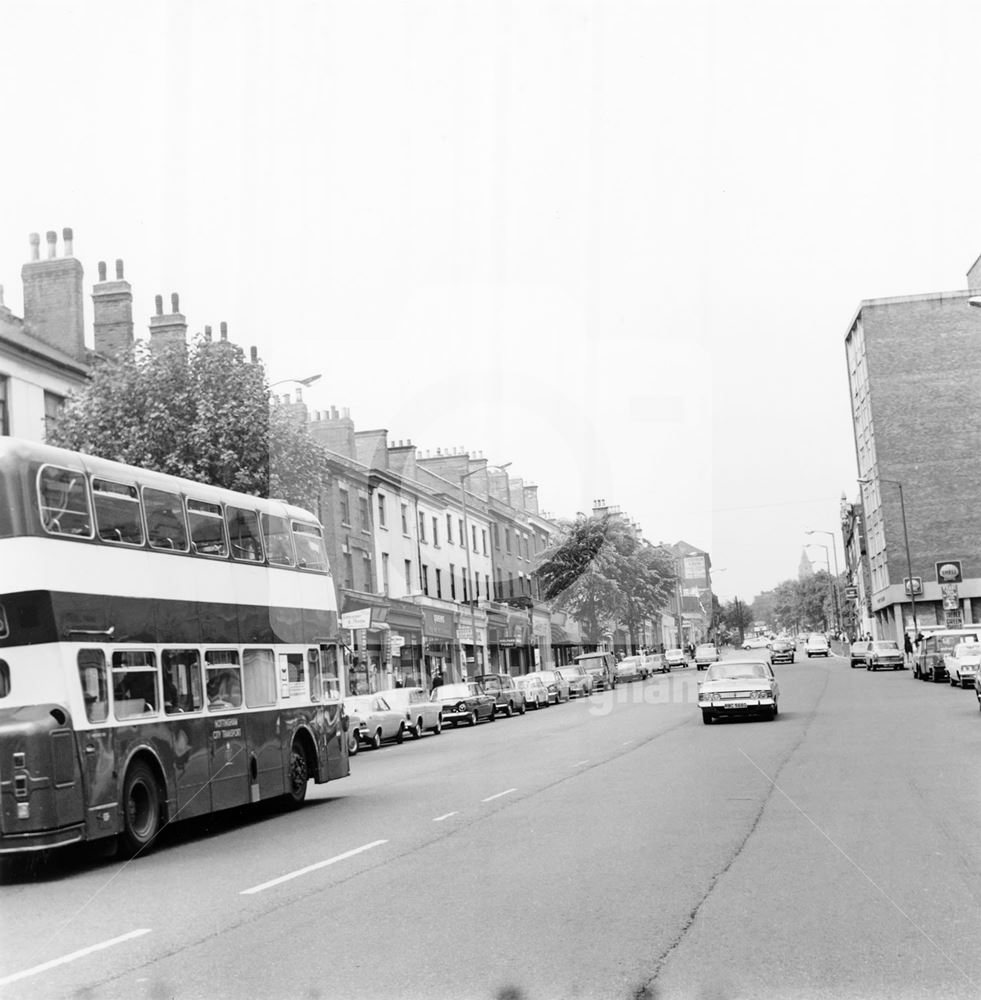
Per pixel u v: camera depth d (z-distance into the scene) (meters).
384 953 6.97
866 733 22.33
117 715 12.62
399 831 12.94
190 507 14.91
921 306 79.62
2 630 11.76
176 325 36.78
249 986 6.41
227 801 14.77
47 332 33.88
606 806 13.75
